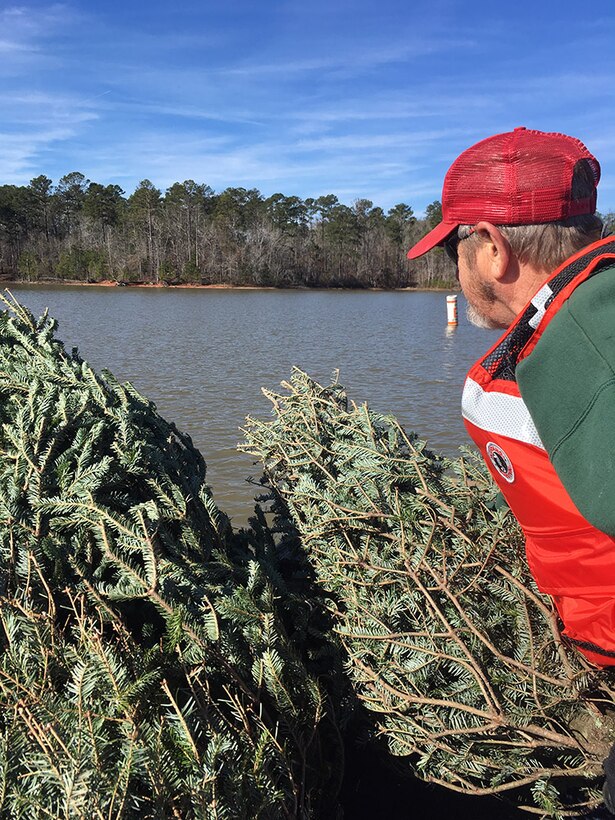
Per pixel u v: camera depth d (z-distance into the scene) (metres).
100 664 1.76
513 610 2.24
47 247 94.50
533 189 1.40
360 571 2.40
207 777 1.49
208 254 91.81
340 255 97.44
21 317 3.73
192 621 2.02
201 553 2.42
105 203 97.19
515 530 2.30
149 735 1.62
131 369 16.00
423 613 2.29
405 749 2.26
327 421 3.01
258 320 34.88
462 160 1.50
